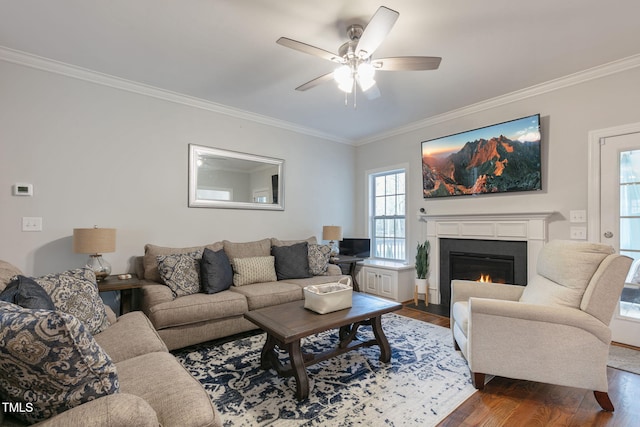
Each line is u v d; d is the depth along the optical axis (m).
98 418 0.83
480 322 2.00
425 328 3.23
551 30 2.32
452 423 1.71
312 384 2.11
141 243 3.30
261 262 3.56
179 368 1.41
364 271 4.76
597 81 2.94
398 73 3.00
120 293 2.93
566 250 2.07
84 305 1.79
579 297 1.88
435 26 2.27
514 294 2.53
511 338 1.93
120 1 2.02
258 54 2.69
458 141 3.95
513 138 3.43
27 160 2.71
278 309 2.38
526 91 3.36
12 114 2.65
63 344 0.87
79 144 2.96
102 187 3.08
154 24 2.27
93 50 2.62
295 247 3.90
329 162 5.10
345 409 1.83
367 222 5.30
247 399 1.93
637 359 2.48
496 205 3.69
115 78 3.11
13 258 2.65
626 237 2.79
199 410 1.08
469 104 3.79
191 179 3.63
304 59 2.77
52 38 2.45
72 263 2.91
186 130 3.62
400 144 4.78
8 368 0.88
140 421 0.88
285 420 1.72
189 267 3.02
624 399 1.94
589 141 2.98
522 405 1.88
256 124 4.22
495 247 3.63
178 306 2.57
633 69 2.75
